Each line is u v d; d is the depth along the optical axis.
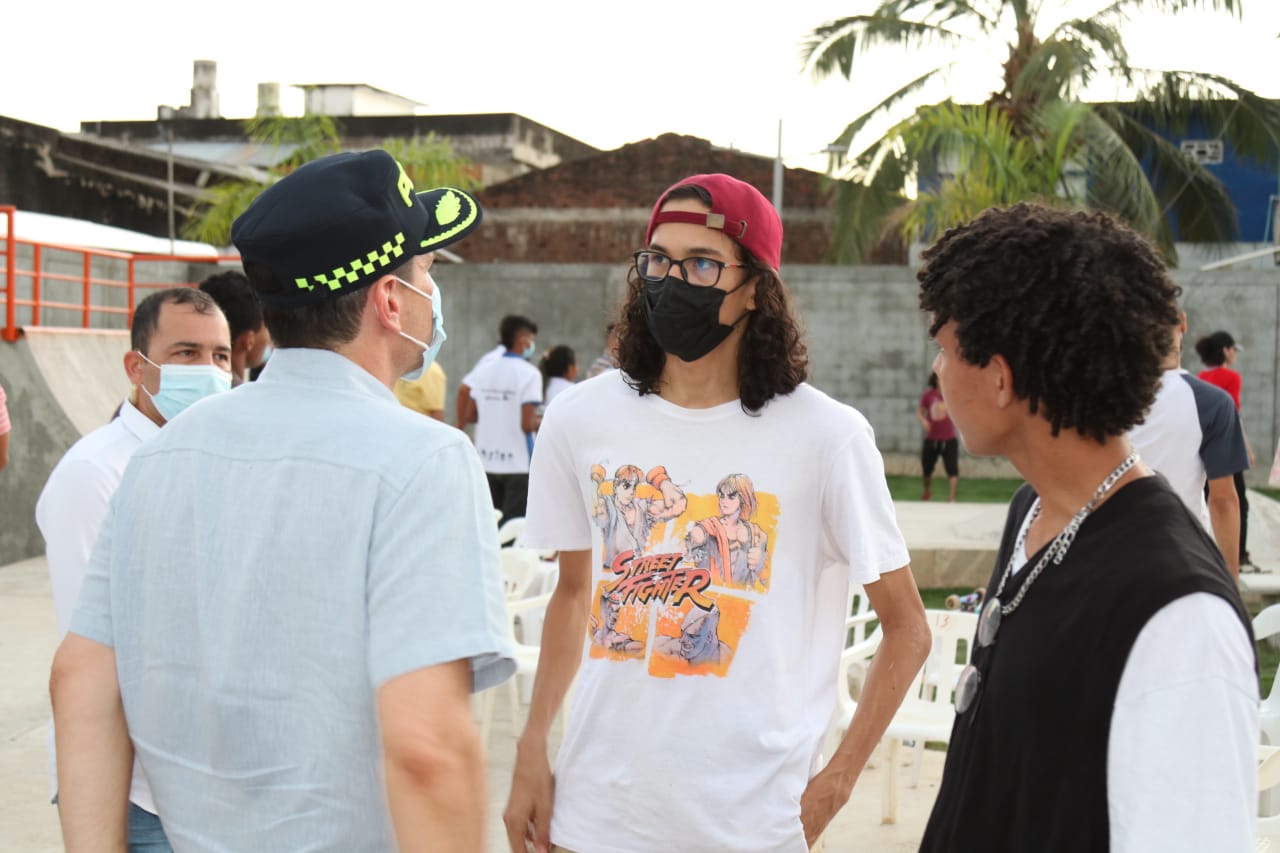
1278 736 4.15
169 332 2.93
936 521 12.92
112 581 1.75
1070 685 1.40
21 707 6.16
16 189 20.83
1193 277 18.03
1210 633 1.31
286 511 1.63
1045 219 1.54
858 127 20.12
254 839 1.62
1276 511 10.75
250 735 1.62
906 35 19.55
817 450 2.33
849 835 4.55
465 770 1.55
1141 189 18.20
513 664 1.67
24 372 10.73
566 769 2.38
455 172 23.17
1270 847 3.43
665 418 2.38
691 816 2.24
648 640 2.31
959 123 17.34
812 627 2.41
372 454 1.63
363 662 1.60
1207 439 4.29
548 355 11.16
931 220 18.67
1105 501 1.49
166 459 1.74
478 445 9.40
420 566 1.58
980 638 1.57
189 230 23.20
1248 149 19.84
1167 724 1.31
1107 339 1.47
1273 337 17.83
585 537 2.56
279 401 1.71
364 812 1.61
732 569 2.31
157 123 38.31
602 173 28.09
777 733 2.28
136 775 2.37
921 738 4.07
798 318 2.38
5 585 9.41
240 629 1.63
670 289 2.29
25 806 4.83
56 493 2.68
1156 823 1.29
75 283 16.06
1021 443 1.57
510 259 28.45
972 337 1.54
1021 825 1.43
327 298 1.69
